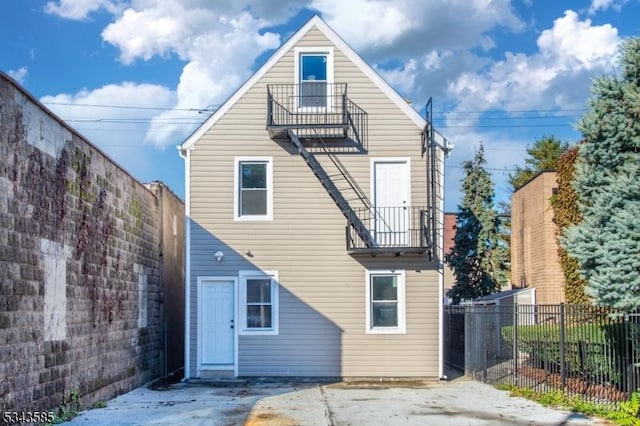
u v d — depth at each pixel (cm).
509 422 1083
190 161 1803
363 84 1827
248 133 1811
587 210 1238
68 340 1154
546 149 4728
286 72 1823
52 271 1086
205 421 1105
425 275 1786
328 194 1802
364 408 1250
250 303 1786
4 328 906
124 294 1514
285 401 1352
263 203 1808
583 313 1261
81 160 1233
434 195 1773
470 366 1855
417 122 1814
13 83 934
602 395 1238
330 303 1778
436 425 1065
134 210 1614
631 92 1188
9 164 931
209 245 1786
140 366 1638
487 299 2548
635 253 1120
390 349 1770
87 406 1247
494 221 3080
